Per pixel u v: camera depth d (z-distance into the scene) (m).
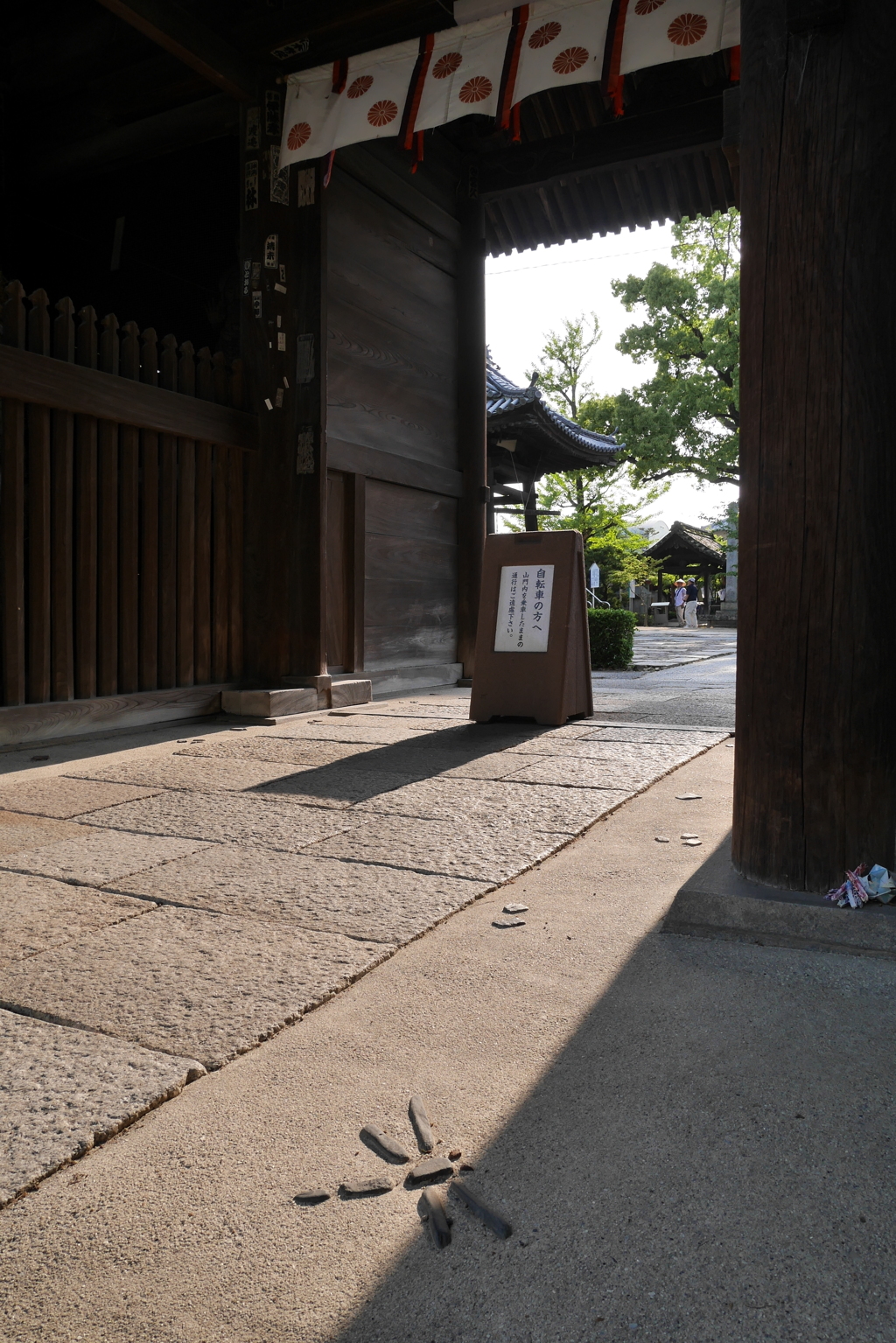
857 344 2.32
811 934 2.40
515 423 14.39
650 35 5.72
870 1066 1.82
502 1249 1.33
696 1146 1.56
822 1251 1.31
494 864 3.15
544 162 8.97
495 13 6.09
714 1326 1.19
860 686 2.40
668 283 28.75
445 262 9.21
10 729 5.33
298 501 7.05
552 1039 1.95
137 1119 1.67
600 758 4.95
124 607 6.07
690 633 26.73
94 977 2.25
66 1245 1.35
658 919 2.65
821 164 2.34
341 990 2.20
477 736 5.79
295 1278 1.29
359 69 6.52
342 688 7.32
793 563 2.46
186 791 4.34
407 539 8.67
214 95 7.38
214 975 2.27
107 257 9.55
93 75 7.83
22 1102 1.70
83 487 5.73
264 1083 1.79
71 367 5.50
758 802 2.58
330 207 7.44
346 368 7.69
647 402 30.27
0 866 3.18
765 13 2.43
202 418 6.48
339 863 3.20
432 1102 1.71
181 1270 1.30
